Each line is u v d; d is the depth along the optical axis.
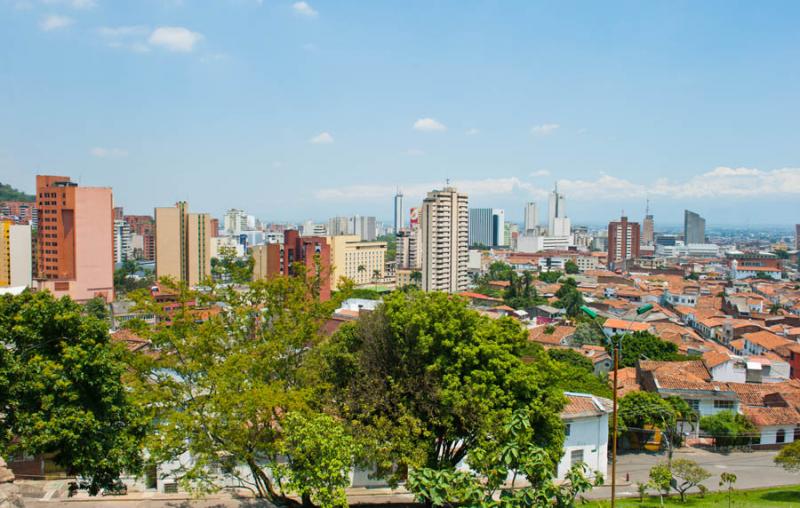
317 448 21.67
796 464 36.78
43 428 21.58
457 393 25.91
